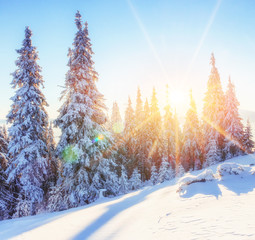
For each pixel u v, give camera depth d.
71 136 13.62
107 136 14.56
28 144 15.08
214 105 29.73
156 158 32.75
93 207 10.24
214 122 28.88
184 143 33.69
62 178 15.52
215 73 30.41
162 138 34.25
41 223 8.38
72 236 6.12
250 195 6.86
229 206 6.10
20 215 13.67
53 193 14.26
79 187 13.11
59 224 7.55
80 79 14.95
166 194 10.42
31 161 14.68
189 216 5.96
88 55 15.30
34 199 14.24
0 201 14.51
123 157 31.72
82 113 14.60
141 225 6.18
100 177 14.38
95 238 5.72
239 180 9.16
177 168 29.50
